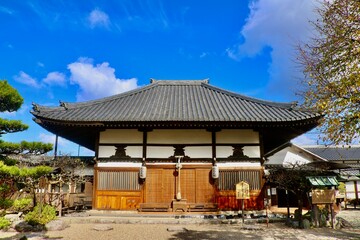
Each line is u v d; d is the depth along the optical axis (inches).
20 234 474.3
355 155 1585.9
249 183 639.8
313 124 621.0
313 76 383.9
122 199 636.7
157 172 648.4
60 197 622.8
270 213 626.2
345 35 348.8
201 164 650.2
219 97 832.9
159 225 548.4
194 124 626.8
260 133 661.3
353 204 1245.7
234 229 510.9
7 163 352.5
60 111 679.1
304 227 521.7
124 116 650.8
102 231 492.7
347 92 346.9
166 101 791.7
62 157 849.5
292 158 1141.1
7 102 331.3
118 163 653.9
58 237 452.4
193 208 623.8
